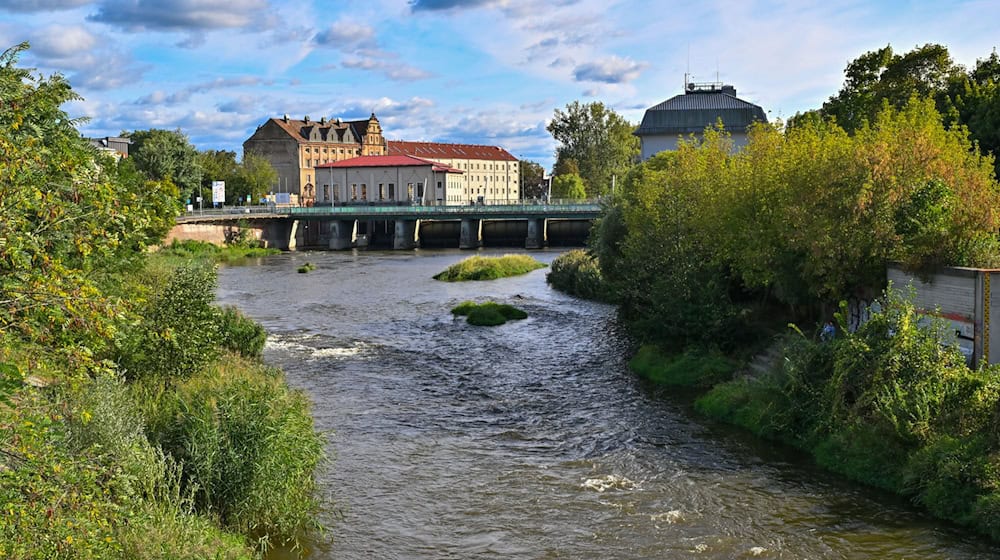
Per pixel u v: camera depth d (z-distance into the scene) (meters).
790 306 33.62
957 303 22.77
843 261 26.53
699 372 30.81
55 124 16.08
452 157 197.00
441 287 66.75
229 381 21.44
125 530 13.08
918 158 26.50
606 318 48.38
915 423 19.81
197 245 99.62
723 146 44.41
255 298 58.59
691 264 33.38
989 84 47.91
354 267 87.56
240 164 158.38
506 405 28.31
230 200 145.50
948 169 26.30
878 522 17.89
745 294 36.94
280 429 17.66
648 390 30.30
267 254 109.19
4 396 9.16
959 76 52.34
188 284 24.45
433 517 18.39
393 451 23.09
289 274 78.62
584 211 120.44
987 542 16.81
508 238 136.00
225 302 56.06
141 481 14.89
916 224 24.81
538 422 26.12
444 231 137.75
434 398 29.31
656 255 35.88
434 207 125.06
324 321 47.72
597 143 176.25
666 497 19.50
